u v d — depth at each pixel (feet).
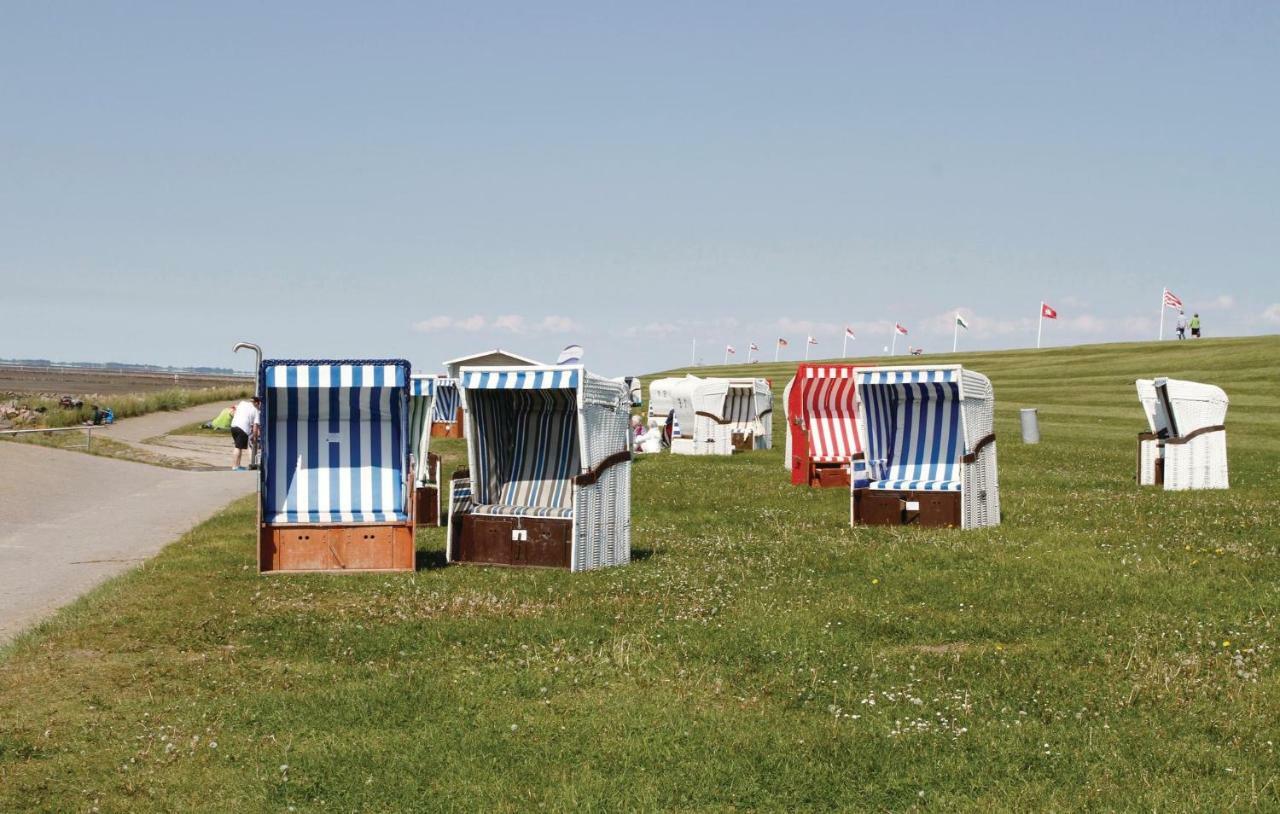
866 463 62.49
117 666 33.24
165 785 24.02
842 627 37.27
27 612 41.98
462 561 50.37
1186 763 24.84
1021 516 63.36
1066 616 38.42
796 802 23.21
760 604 40.47
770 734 26.78
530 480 53.88
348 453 50.75
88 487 88.38
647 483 84.64
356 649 34.78
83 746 26.40
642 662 32.76
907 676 31.50
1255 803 22.43
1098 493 75.05
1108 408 171.63
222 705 29.25
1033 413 124.57
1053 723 27.53
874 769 24.76
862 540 55.57
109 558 54.60
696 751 25.81
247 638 36.35
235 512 71.20
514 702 29.40
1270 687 29.86
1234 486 79.05
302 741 26.76
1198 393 77.56
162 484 93.76
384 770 24.73
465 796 23.36
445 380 132.77
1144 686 30.04
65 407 161.79
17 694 30.53
